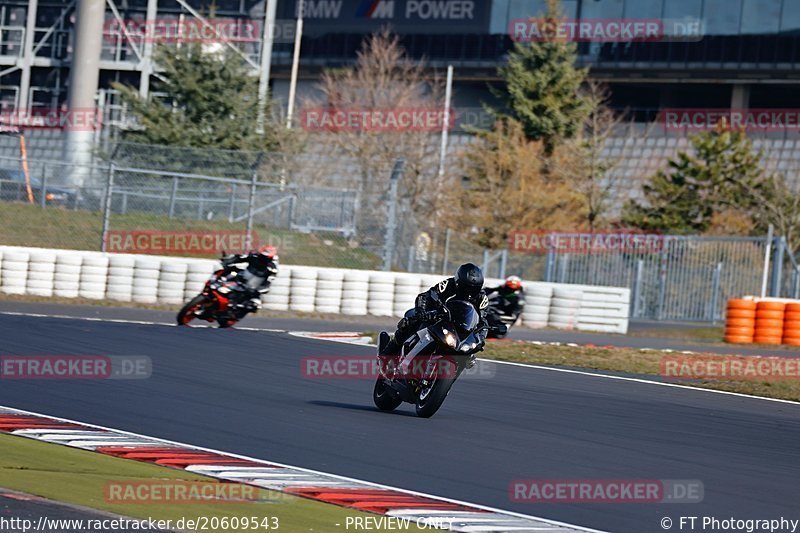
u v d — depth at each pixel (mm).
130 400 43469
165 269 91375
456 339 42125
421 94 185125
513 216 156250
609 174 185000
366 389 52625
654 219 161625
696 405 55969
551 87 181375
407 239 116688
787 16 199500
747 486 35750
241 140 139500
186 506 27641
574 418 48094
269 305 92812
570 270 121375
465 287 43375
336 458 35188
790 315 96625
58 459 32094
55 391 44219
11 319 67188
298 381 53156
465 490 32094
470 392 53844
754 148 186875
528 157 162875
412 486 32094
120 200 119312
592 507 31062
